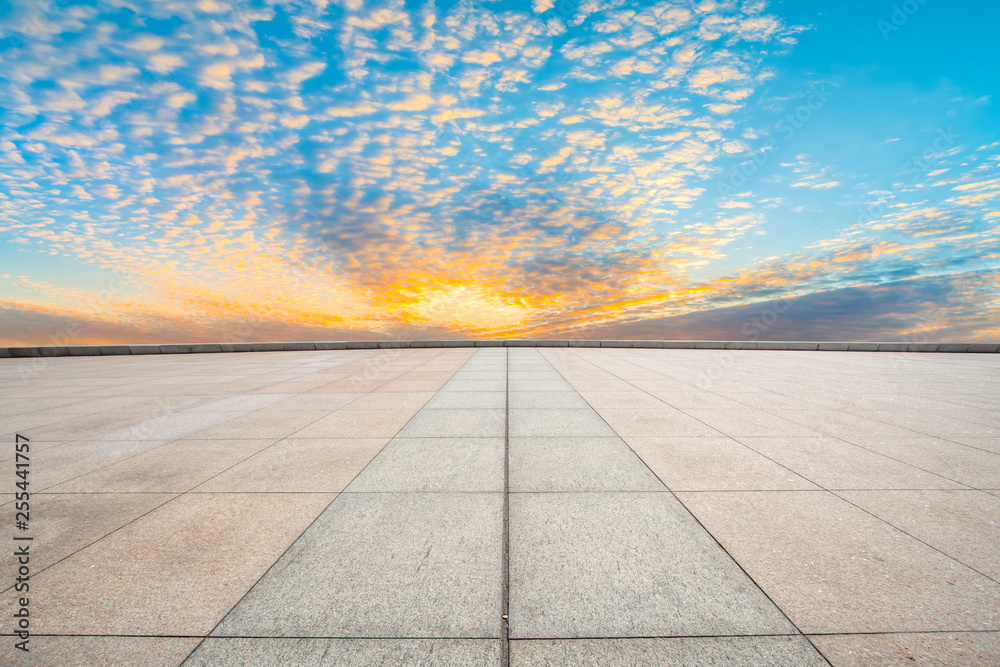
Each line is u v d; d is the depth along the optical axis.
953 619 2.35
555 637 2.25
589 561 2.92
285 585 2.69
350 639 2.24
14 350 20.16
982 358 17.39
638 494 3.98
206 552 3.07
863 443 5.47
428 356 18.86
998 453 5.07
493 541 3.18
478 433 6.01
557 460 4.89
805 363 15.30
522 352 20.88
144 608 2.48
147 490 4.16
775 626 2.32
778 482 4.23
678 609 2.45
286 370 13.99
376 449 5.35
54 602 2.53
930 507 3.69
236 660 2.11
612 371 12.84
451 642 2.22
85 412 7.70
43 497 4.02
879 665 2.05
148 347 21.83
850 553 3.01
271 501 3.90
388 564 2.90
